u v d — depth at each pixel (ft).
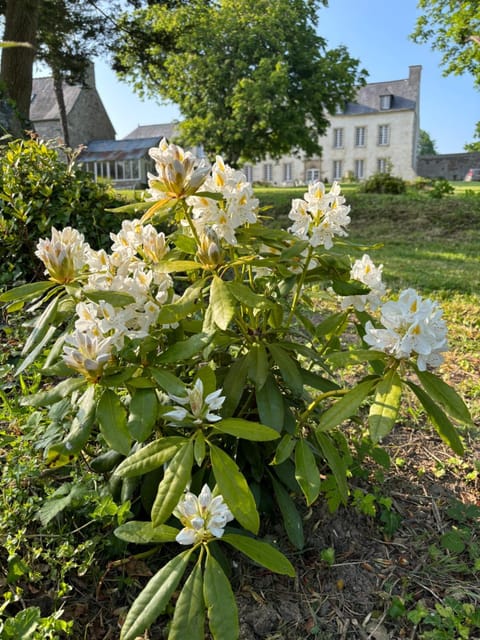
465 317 14.56
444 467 7.20
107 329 4.34
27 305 10.41
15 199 10.95
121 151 95.66
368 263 5.46
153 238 4.99
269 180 142.00
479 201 42.11
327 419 4.42
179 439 4.12
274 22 63.05
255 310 5.66
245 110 62.13
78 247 5.11
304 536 5.70
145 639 4.44
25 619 3.97
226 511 3.82
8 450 6.38
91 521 4.86
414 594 5.08
